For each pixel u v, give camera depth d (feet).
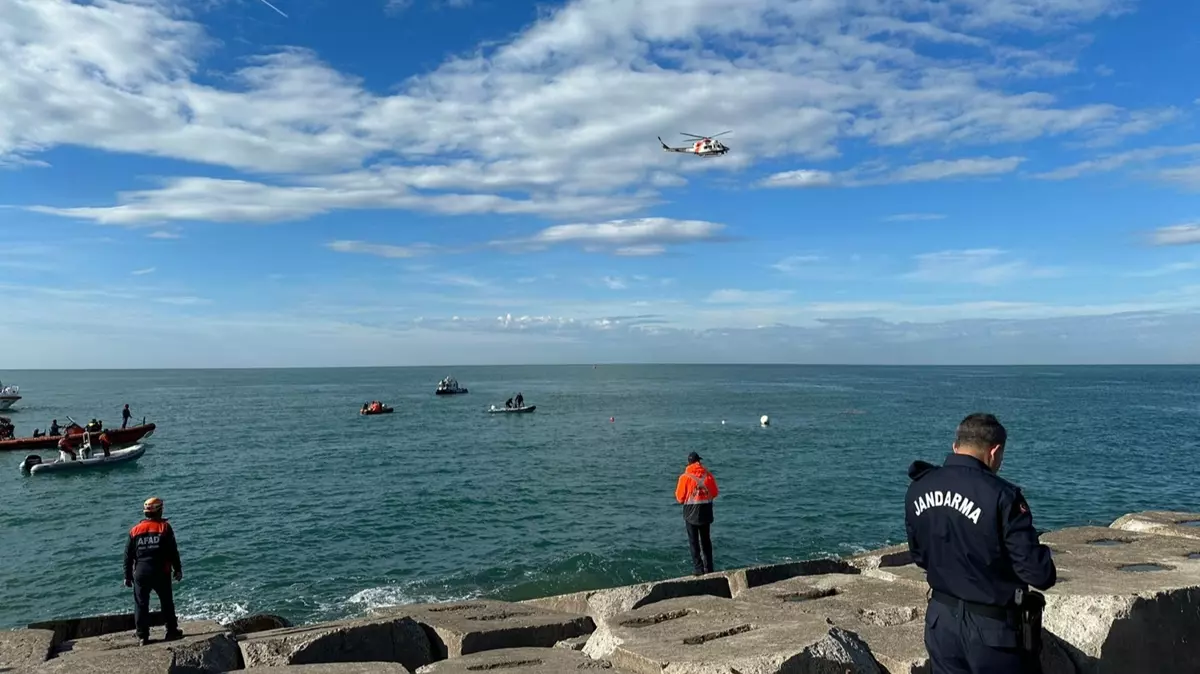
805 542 70.49
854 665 20.04
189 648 25.86
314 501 95.14
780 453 134.10
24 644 26.99
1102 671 20.44
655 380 620.90
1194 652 21.89
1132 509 84.43
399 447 152.56
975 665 12.75
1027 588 12.86
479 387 483.10
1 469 129.70
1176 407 242.99
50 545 76.84
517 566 64.69
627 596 33.83
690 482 40.16
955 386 434.71
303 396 381.60
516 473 115.24
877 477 105.29
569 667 21.65
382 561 67.10
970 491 12.98
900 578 30.40
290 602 56.70
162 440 169.17
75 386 584.40
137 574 30.04
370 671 20.44
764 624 23.03
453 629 28.91
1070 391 361.10
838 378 631.15
